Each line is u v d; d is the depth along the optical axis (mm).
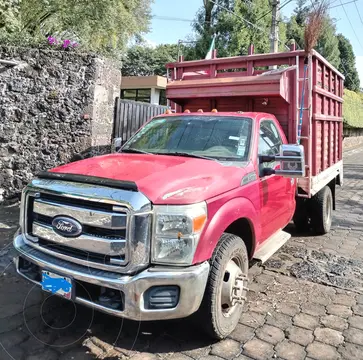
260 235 3717
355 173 15547
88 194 2615
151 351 2949
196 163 3297
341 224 7293
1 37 7406
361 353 3006
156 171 2934
